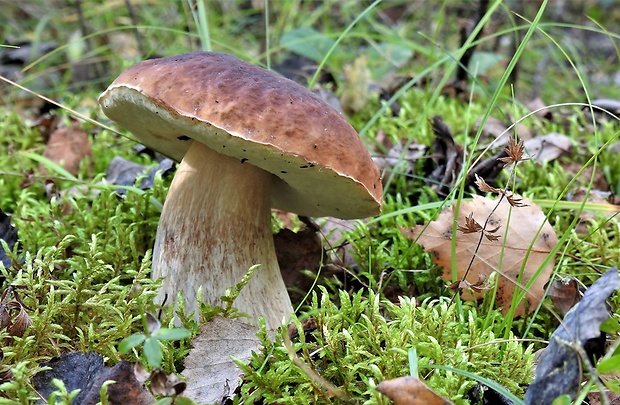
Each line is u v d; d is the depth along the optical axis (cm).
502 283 42
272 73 38
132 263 43
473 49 72
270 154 35
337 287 45
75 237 43
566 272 44
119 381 34
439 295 44
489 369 37
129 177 53
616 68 97
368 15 93
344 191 38
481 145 57
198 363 36
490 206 44
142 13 97
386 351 36
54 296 38
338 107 70
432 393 33
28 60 89
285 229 46
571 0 129
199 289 38
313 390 35
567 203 45
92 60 81
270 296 40
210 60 36
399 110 69
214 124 35
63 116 64
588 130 65
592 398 35
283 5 95
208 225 39
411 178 54
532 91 93
